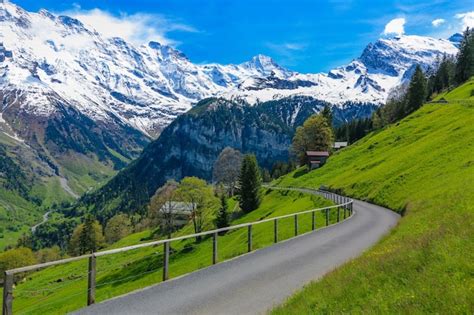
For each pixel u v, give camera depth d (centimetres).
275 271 2073
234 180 15300
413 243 1588
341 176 10506
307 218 5459
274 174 19912
